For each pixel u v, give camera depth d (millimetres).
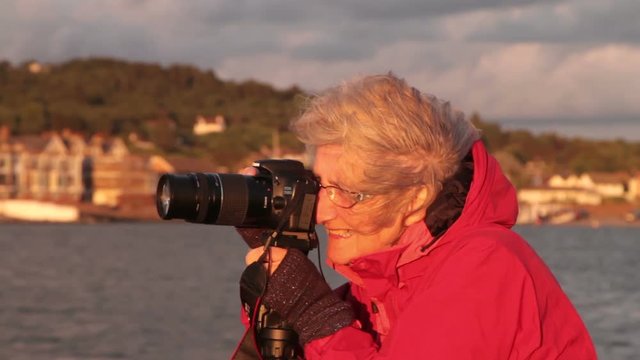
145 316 27438
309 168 2094
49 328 24438
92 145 156000
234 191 2072
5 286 39531
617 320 26609
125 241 92812
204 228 143000
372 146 1925
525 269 1880
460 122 2016
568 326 1910
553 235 120125
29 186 147500
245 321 2250
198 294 35625
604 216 176000
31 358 19641
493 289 1849
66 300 32938
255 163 2168
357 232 2012
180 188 2047
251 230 2186
